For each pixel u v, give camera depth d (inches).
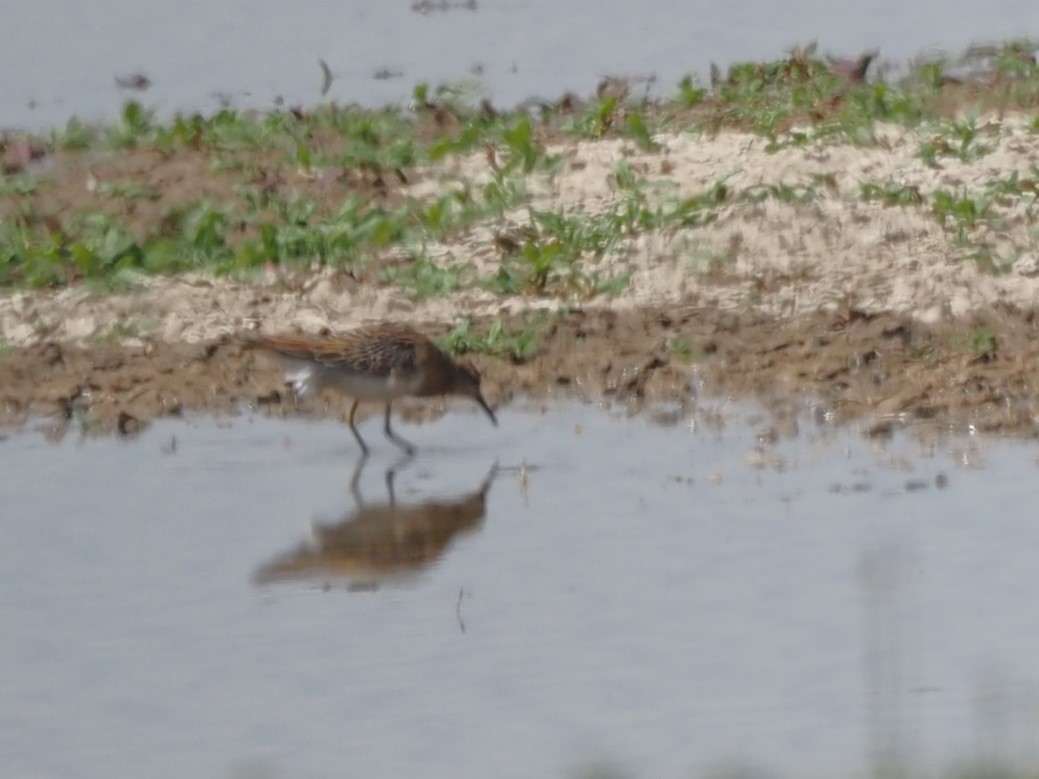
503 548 513.7
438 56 1029.8
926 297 652.1
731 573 491.2
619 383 622.5
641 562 499.8
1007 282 655.8
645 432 589.6
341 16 1146.0
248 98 949.2
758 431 583.8
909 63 933.2
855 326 638.5
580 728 419.5
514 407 616.4
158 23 1135.6
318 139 840.9
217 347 650.8
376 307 672.4
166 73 1012.5
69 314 672.4
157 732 426.3
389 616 477.4
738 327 645.9
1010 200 700.0
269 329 660.7
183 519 538.6
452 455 579.5
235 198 765.9
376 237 713.0
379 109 893.8
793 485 543.5
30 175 819.4
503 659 452.8
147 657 460.8
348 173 777.6
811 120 808.3
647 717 422.6
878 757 383.9
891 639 428.1
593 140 810.2
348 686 443.8
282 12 1157.7
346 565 507.5
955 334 628.4
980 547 497.0
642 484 550.6
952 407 586.9
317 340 580.1
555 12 1137.4
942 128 767.7
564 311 661.3
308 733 423.5
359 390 577.6
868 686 430.0
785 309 655.1
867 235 687.7
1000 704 410.9
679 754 403.5
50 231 735.7
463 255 705.0
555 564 502.0
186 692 443.8
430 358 580.4
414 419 610.5
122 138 855.7
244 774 403.2
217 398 625.3
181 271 701.9
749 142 773.3
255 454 585.6
